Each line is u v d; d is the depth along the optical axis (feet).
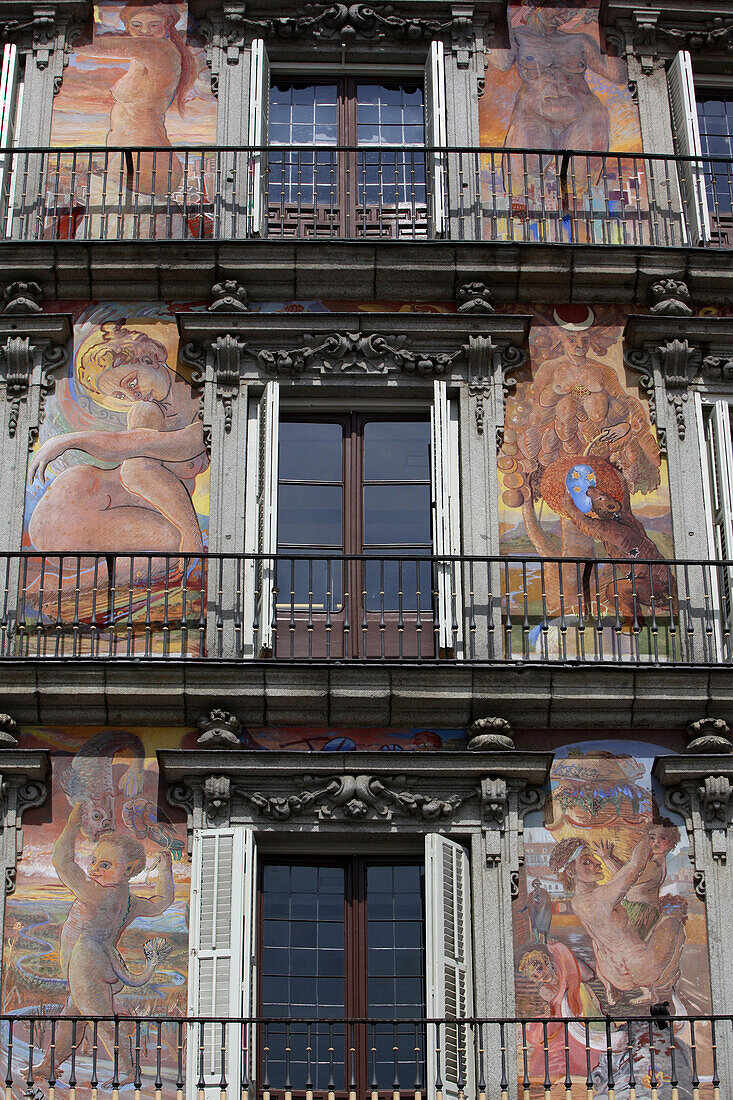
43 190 75.56
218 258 72.74
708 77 80.28
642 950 62.75
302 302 73.46
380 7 79.56
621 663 65.21
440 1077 59.47
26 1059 60.39
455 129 77.82
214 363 72.02
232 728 65.00
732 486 70.54
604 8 80.18
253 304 73.41
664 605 68.74
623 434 71.87
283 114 79.05
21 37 79.46
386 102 79.46
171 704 65.00
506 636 67.82
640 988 62.18
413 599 69.31
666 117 78.64
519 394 72.28
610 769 65.41
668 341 72.79
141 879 63.26
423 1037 61.72
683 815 64.75
